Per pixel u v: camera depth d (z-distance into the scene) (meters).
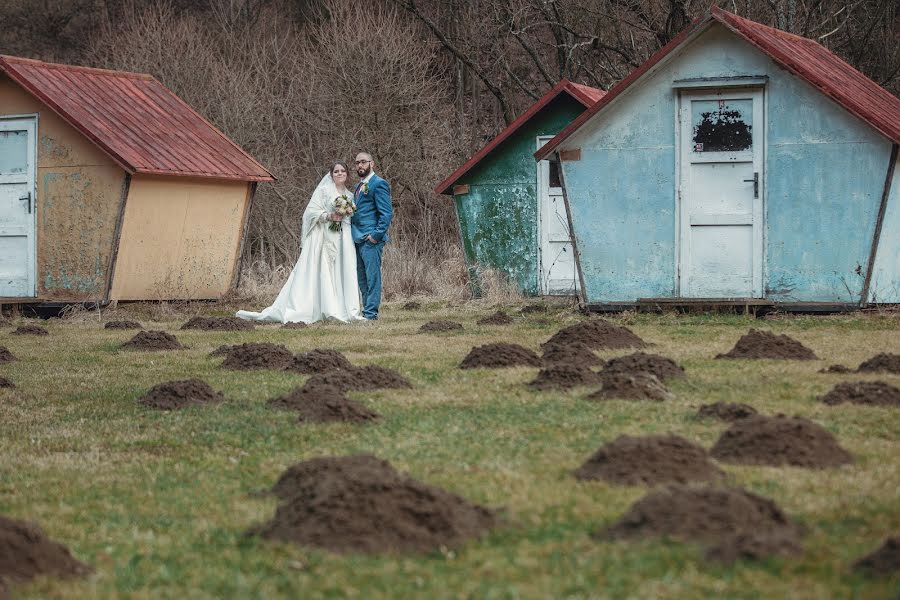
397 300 18.98
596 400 7.73
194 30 30.66
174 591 4.07
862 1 28.05
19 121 17.91
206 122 20.05
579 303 16.20
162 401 8.20
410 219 26.19
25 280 17.94
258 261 23.97
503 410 7.48
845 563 4.10
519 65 33.09
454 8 31.75
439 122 27.62
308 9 33.28
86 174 17.52
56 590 4.05
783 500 5.00
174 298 18.38
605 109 15.32
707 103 14.97
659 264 15.29
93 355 11.47
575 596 3.88
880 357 8.99
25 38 35.22
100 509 5.35
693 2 28.80
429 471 5.78
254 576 4.19
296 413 7.66
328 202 15.09
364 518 4.52
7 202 17.98
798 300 14.67
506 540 4.52
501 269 20.08
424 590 3.97
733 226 14.95
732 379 8.59
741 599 3.79
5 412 8.07
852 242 14.41
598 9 29.58
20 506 5.43
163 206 17.98
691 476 5.39
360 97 26.23
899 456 5.89
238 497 5.46
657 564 4.12
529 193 19.83
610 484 5.38
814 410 7.19
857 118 14.19
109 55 31.50
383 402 7.95
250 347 10.39
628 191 15.37
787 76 14.57
